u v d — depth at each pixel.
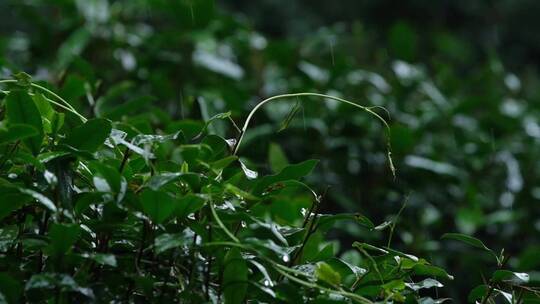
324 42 5.79
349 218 2.11
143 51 5.20
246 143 4.30
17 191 1.82
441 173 4.64
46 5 5.63
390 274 2.15
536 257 2.56
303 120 4.60
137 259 1.86
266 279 1.91
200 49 5.07
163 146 2.07
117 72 5.11
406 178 4.66
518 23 16.19
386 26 15.78
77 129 1.93
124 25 5.56
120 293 1.90
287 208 2.94
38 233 2.04
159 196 1.78
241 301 1.88
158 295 1.93
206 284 1.88
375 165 4.59
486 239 5.02
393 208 4.51
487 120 5.40
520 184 5.14
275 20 15.14
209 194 1.82
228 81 5.14
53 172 1.88
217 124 3.99
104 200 1.84
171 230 1.88
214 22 5.38
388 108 5.04
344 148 4.56
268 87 5.23
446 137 5.31
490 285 2.23
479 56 15.15
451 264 4.51
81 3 5.24
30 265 1.95
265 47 5.46
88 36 4.83
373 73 5.49
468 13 15.76
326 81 5.09
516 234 5.04
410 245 4.18
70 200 1.86
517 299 2.41
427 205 4.61
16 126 1.78
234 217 1.93
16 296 1.79
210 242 1.84
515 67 15.16
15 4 5.37
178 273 1.90
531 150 5.41
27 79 2.14
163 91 4.68
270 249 1.88
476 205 4.67
